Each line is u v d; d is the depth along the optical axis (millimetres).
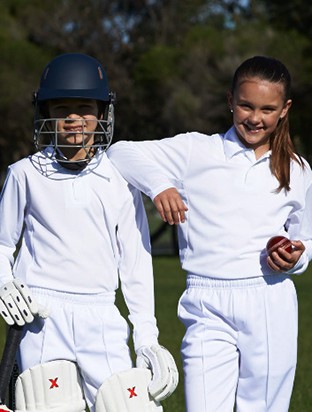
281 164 11094
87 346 10078
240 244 10961
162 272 54969
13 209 10336
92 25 87938
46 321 10055
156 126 84812
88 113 10266
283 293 11008
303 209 11281
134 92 84000
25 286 9844
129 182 10570
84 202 10227
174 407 16094
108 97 10352
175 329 27516
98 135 10492
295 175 11219
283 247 10641
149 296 10445
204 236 11070
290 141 11211
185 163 11211
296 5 76062
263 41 76875
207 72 78500
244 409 11117
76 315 10070
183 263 11227
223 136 11391
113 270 10344
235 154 11148
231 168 11117
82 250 10172
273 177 11117
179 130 80250
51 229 10195
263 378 10984
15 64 81312
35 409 9883
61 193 10227
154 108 83938
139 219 10602
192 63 79000
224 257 10945
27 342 10109
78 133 10133
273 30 78438
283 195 11117
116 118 85250
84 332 10070
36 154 10383
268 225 11055
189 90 78875
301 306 34469
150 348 10133
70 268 10133
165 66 80812
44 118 10430
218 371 10867
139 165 10508
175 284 45625
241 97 10891
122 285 10469
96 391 10117
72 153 10344
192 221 11164
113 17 90188
